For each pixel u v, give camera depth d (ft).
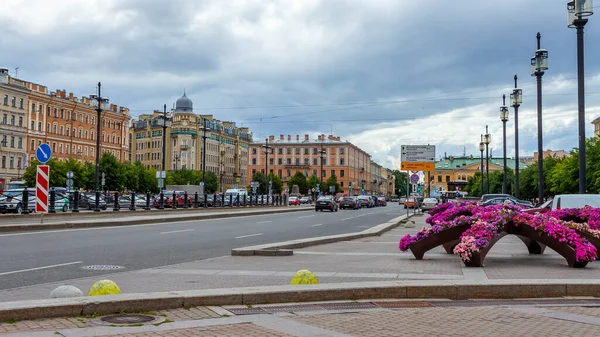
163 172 176.35
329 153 551.59
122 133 422.82
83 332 19.70
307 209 213.05
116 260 44.55
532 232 41.09
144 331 20.17
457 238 44.83
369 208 257.96
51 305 21.74
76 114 374.02
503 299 28.53
